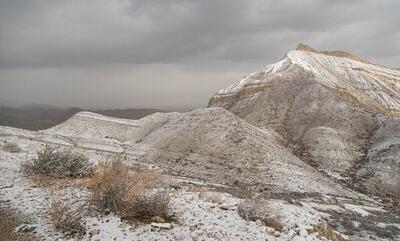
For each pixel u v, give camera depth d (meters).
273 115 95.69
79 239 10.20
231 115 61.47
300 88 108.69
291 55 141.50
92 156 28.84
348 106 90.69
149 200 12.21
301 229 12.70
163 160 51.88
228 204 14.28
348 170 61.91
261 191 36.16
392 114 114.56
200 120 62.53
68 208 12.24
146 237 10.43
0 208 12.40
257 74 142.00
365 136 77.06
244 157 48.47
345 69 142.12
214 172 45.28
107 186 12.08
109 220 11.26
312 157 68.12
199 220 12.18
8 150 25.31
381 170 57.78
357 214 29.97
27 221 11.36
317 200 34.41
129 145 65.31
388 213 35.19
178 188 18.56
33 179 16.41
